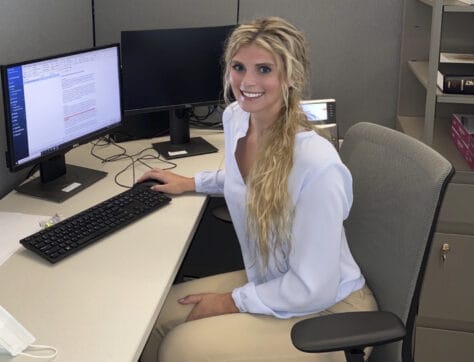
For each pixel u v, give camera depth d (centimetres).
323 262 133
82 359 107
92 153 221
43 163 187
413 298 131
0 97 183
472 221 203
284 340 135
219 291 165
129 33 208
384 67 253
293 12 251
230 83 146
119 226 159
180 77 221
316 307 137
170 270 139
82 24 248
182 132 228
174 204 177
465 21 238
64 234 152
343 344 114
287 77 138
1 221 164
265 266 148
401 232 134
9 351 107
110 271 138
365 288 148
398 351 136
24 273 138
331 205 132
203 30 220
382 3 245
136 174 201
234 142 157
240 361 133
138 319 120
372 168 148
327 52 254
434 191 127
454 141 228
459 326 215
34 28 203
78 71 187
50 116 179
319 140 139
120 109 209
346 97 258
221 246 273
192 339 137
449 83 200
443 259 209
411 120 249
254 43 137
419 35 244
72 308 123
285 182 136
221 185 182
